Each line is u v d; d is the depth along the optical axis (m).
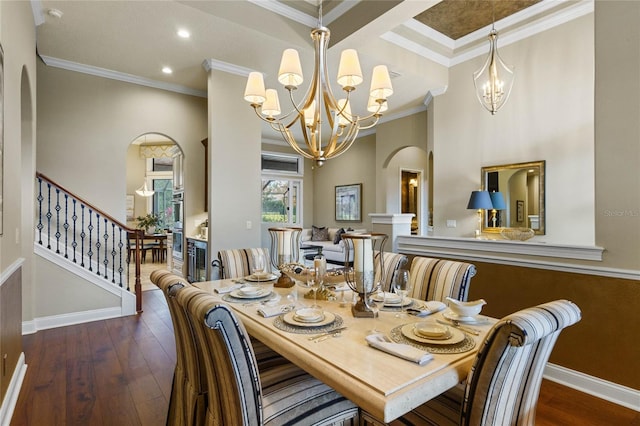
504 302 2.86
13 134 2.34
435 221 4.87
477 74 4.00
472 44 4.36
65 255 3.79
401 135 6.11
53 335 3.41
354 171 8.10
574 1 3.47
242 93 4.21
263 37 3.41
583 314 2.40
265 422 1.30
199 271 4.86
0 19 1.91
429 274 2.31
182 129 5.00
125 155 4.54
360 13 3.21
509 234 3.75
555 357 2.54
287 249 2.42
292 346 1.39
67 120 4.16
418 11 2.95
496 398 1.11
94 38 3.47
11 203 2.32
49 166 4.07
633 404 2.16
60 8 2.95
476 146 4.38
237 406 1.19
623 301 2.22
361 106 5.63
